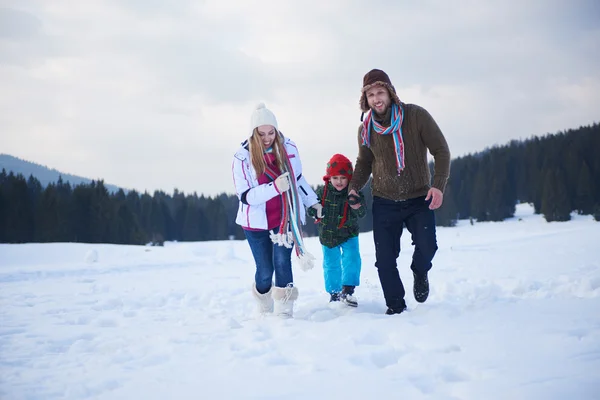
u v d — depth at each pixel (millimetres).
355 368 2027
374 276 6984
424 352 2162
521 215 67250
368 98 3455
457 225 64438
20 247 18219
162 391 1888
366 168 3760
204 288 6457
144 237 57469
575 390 1571
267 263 3549
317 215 3715
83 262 14062
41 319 4070
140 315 4125
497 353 2037
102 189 54375
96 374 2211
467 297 4199
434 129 3381
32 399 1904
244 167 3422
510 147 77500
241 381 1951
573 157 65812
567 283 4465
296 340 2582
